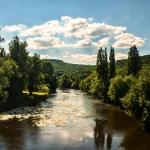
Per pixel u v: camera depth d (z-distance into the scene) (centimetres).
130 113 6406
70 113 8056
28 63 11281
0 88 7906
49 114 7725
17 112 7906
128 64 11662
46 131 5688
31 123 6406
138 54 11581
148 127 5953
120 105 9406
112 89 9606
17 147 4572
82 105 10069
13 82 9138
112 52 12556
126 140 5253
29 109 8575
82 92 17700
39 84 12588
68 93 16362
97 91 12456
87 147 4734
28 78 10944
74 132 5709
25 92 11388
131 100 6350
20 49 10912
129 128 6238
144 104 5981
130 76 9831
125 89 9338
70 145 4791
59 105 9869
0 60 8962
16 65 9731
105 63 12462
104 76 12281
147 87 6019
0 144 4712
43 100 11388
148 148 4794
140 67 11538
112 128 6206
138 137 5478
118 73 12644
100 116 7694
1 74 7919
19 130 5700
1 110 7838
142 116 6075
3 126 6034
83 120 7050
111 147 4797
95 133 5709
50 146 4691
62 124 6431
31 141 4931
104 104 10569
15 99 9131
